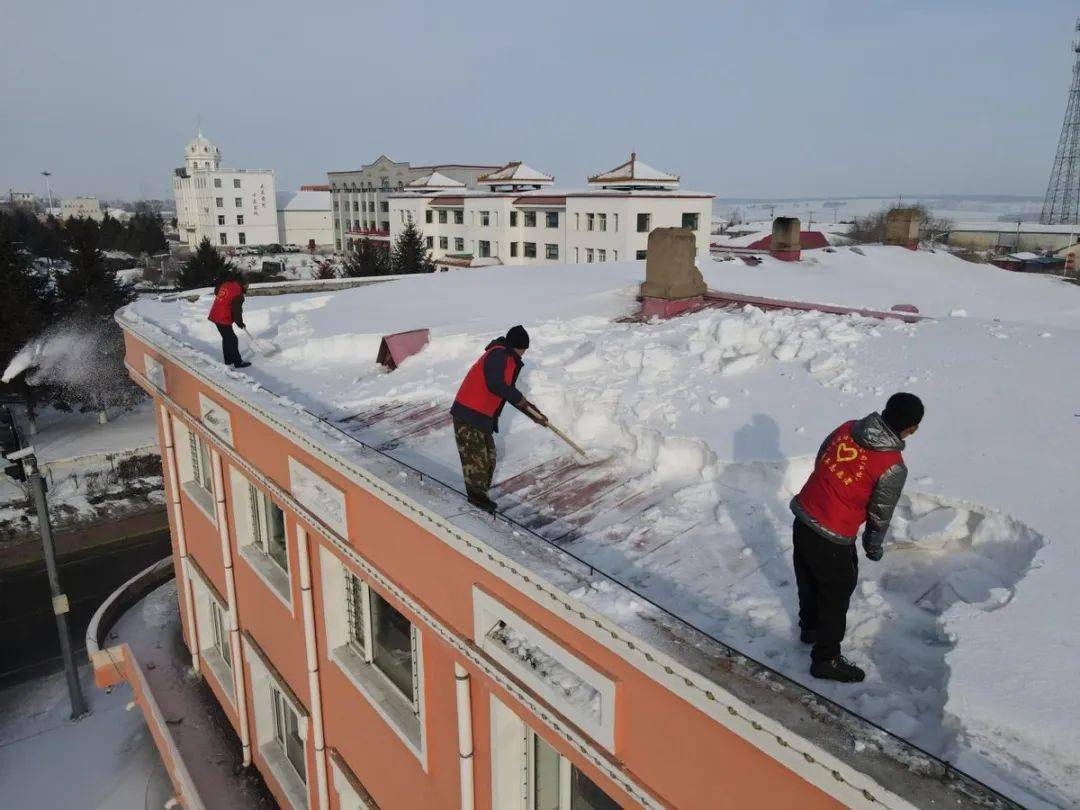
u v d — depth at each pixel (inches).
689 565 185.9
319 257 3486.7
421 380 343.6
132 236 3521.2
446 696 250.2
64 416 1258.6
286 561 394.9
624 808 174.4
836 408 247.4
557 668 190.5
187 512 529.3
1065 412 229.3
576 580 170.1
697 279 403.5
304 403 335.0
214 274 1603.1
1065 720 117.3
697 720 144.0
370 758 316.2
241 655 446.3
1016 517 176.1
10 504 969.5
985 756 115.7
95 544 924.6
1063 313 537.0
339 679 330.3
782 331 316.8
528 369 323.3
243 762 462.0
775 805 130.7
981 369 268.4
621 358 319.0
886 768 112.1
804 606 149.6
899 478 132.6
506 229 2209.6
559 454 258.7
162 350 442.6
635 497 225.3
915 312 404.5
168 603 641.6
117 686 636.7
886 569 179.6
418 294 528.1
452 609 222.7
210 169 3816.4
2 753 551.5
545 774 237.3
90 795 506.6
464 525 198.8
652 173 2028.8
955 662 132.6
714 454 224.5
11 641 722.2
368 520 262.8
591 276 572.7
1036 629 138.5
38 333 1146.0
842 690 138.9
